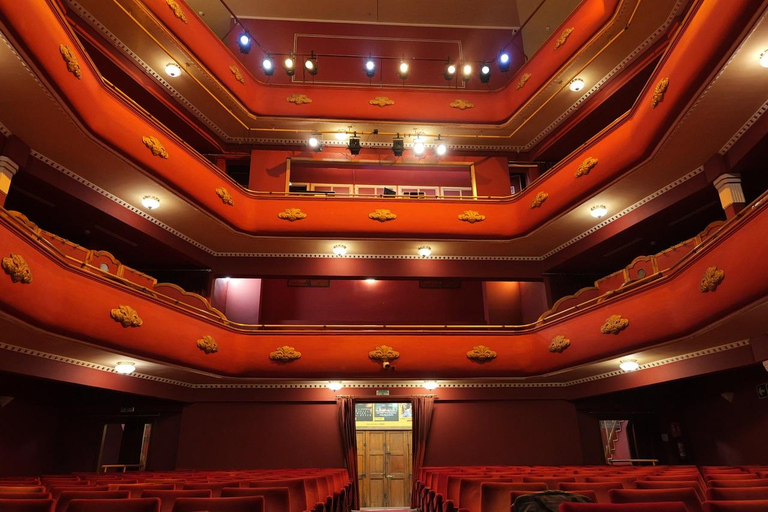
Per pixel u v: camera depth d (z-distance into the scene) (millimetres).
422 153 14719
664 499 3398
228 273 14234
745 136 9492
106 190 11641
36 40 8125
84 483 5809
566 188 12898
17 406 10883
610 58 13602
